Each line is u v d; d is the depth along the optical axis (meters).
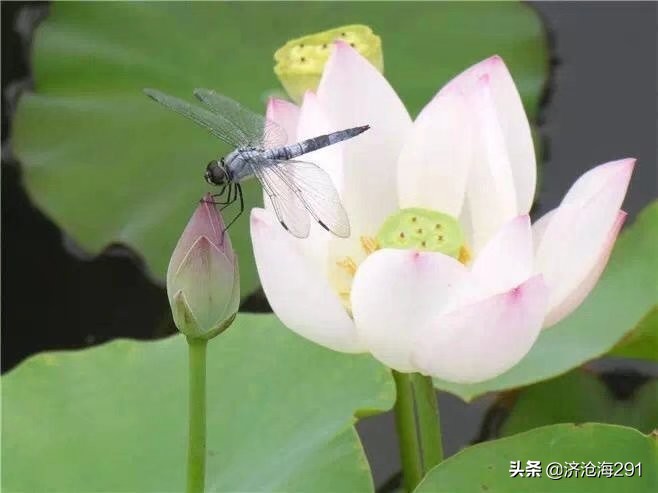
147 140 0.63
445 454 0.55
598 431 0.42
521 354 0.40
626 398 0.55
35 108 0.65
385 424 0.58
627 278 0.53
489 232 0.44
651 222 0.54
